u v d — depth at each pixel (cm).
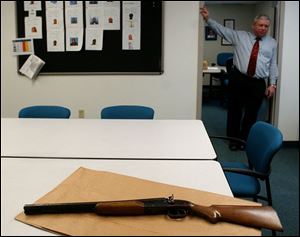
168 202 119
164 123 268
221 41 909
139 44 407
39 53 413
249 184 222
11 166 173
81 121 275
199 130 247
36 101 424
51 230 111
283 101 453
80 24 405
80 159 184
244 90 433
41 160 182
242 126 444
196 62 412
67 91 421
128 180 149
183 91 418
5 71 418
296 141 463
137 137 228
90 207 120
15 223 116
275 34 458
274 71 421
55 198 131
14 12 406
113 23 403
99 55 411
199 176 158
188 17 403
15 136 229
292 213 283
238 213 112
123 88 418
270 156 205
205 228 110
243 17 901
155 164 175
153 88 418
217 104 755
